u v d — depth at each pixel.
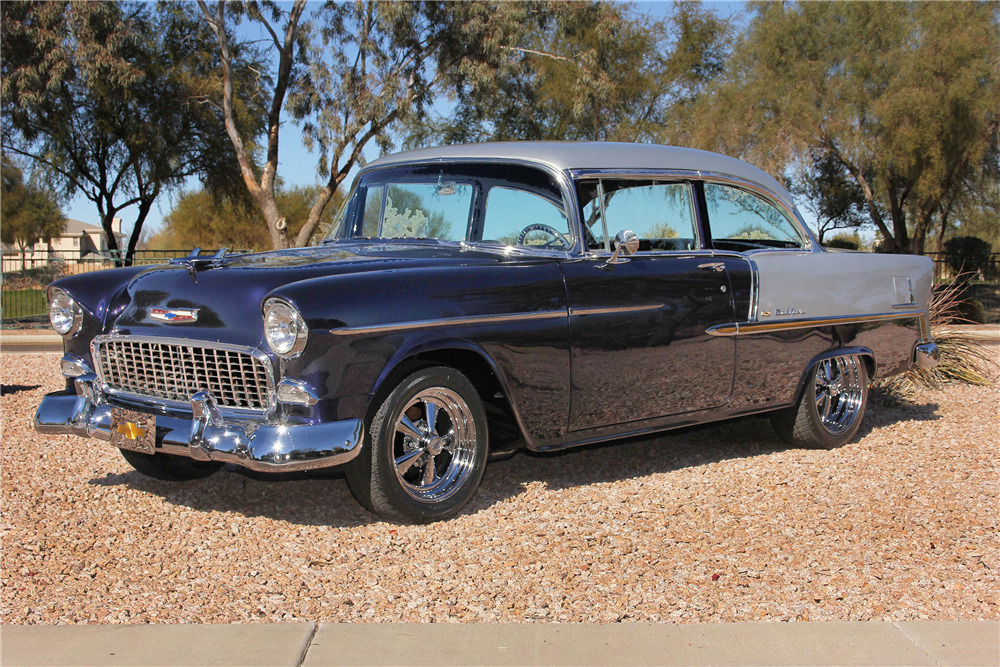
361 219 5.36
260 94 26.30
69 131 24.45
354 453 3.73
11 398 7.77
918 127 21.03
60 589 3.42
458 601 3.30
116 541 3.97
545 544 3.90
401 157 5.32
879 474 5.12
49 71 21.81
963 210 25.77
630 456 5.58
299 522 4.21
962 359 8.67
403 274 3.98
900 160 21.47
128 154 26.11
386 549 3.83
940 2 21.36
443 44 21.73
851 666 2.80
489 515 4.31
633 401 4.74
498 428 4.59
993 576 3.56
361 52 21.53
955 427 6.47
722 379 5.12
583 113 23.59
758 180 5.59
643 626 3.10
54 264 21.23
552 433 4.48
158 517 4.30
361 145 22.17
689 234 5.10
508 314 4.18
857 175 24.44
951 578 3.55
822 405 5.89
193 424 3.84
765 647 2.93
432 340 3.95
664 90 26.89
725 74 24.62
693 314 4.90
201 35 24.58
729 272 5.11
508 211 4.75
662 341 4.78
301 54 22.20
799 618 3.18
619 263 4.65
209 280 3.99
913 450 5.77
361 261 4.20
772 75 22.44
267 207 22.45
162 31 24.80
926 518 4.30
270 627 3.06
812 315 5.54
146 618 3.15
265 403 3.75
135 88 24.14
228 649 2.89
